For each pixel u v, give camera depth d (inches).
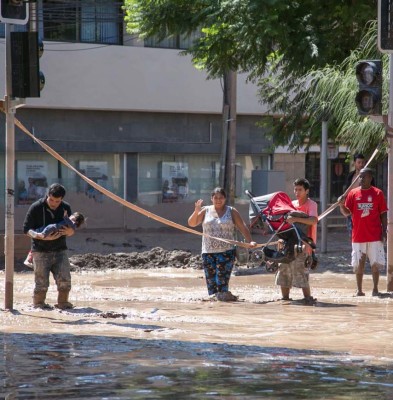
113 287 1637.6
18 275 1867.6
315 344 919.7
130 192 3368.6
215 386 665.6
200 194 3503.9
